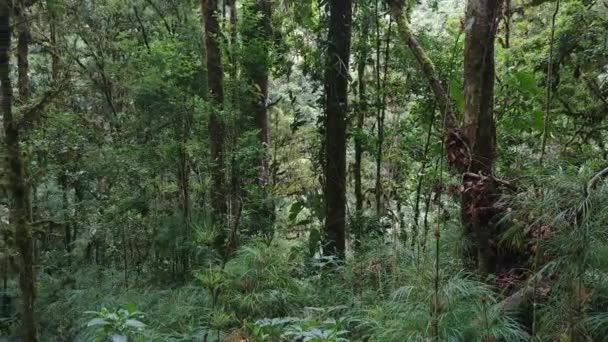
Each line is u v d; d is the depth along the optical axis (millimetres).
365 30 6590
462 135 4246
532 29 6840
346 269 5098
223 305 4441
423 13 7684
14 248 3814
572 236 2686
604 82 5727
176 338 4359
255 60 6461
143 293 5520
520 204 3391
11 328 5738
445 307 3424
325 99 6316
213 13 6039
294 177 8375
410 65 6438
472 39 4273
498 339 3375
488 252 4047
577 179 2809
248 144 6379
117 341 3287
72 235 7816
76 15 7492
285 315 4402
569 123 6270
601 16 5691
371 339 3711
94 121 7551
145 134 6477
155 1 7828
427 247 4586
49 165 5930
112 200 6422
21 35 6426
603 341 2883
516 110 5387
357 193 7000
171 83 5859
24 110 3523
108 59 7645
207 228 5387
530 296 3469
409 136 6289
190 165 6301
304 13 7008
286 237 6961
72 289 6316
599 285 2822
